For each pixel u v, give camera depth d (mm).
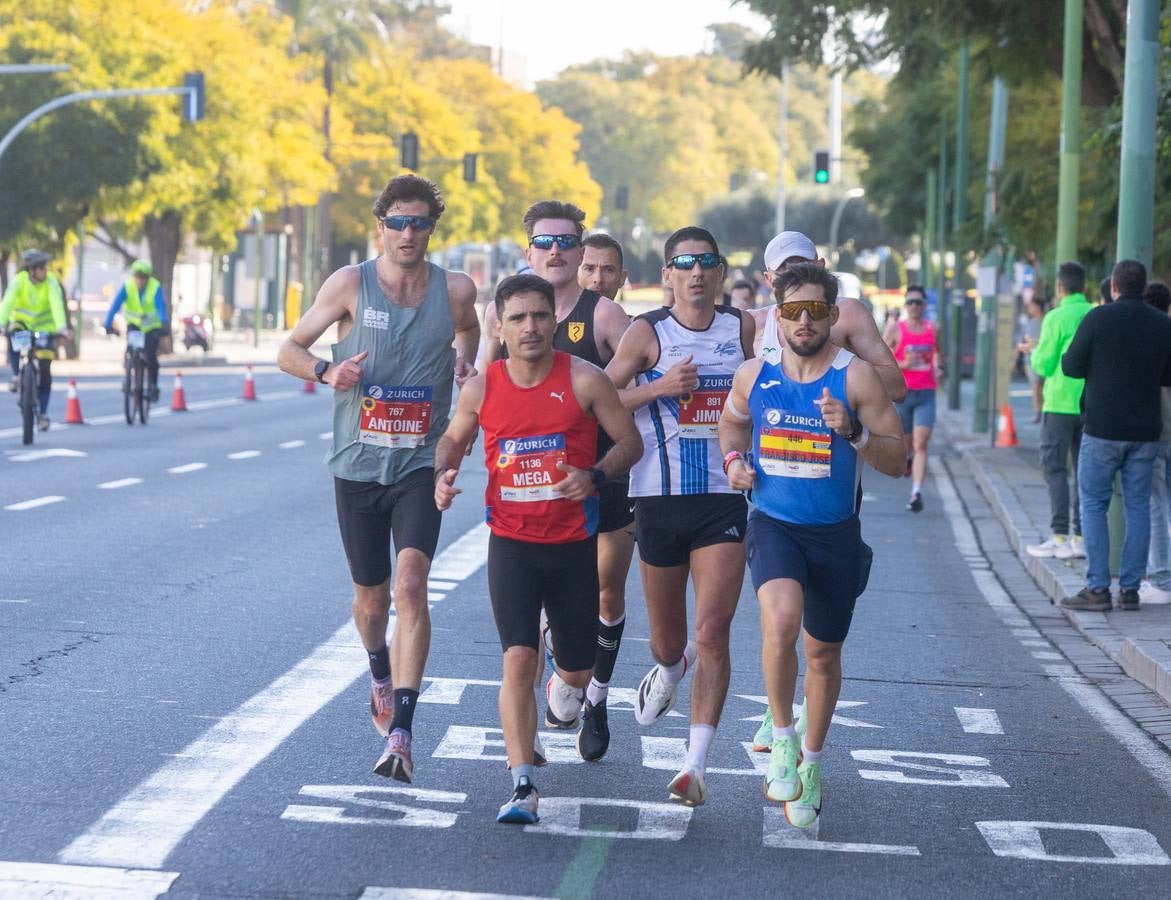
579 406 15680
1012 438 66312
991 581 33031
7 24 110875
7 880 13227
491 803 15906
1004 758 18625
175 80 118750
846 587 15711
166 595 26781
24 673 20812
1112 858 14945
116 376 100625
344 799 15828
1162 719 20938
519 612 15617
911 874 14281
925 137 117125
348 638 23688
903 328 45188
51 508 37125
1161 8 39094
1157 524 29656
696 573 16578
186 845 14281
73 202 110750
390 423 17109
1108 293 31766
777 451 15641
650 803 16188
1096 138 43312
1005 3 55094
